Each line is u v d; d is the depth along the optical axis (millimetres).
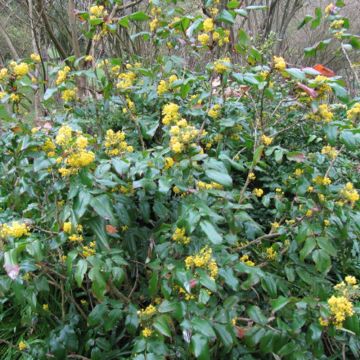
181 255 1666
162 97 2418
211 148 2412
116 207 1716
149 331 1456
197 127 2436
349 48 2389
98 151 2027
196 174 1650
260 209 2477
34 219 1893
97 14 2080
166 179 1580
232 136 2383
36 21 3650
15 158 1976
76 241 1633
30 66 2328
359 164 2623
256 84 1883
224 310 1476
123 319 1949
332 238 1812
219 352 1687
